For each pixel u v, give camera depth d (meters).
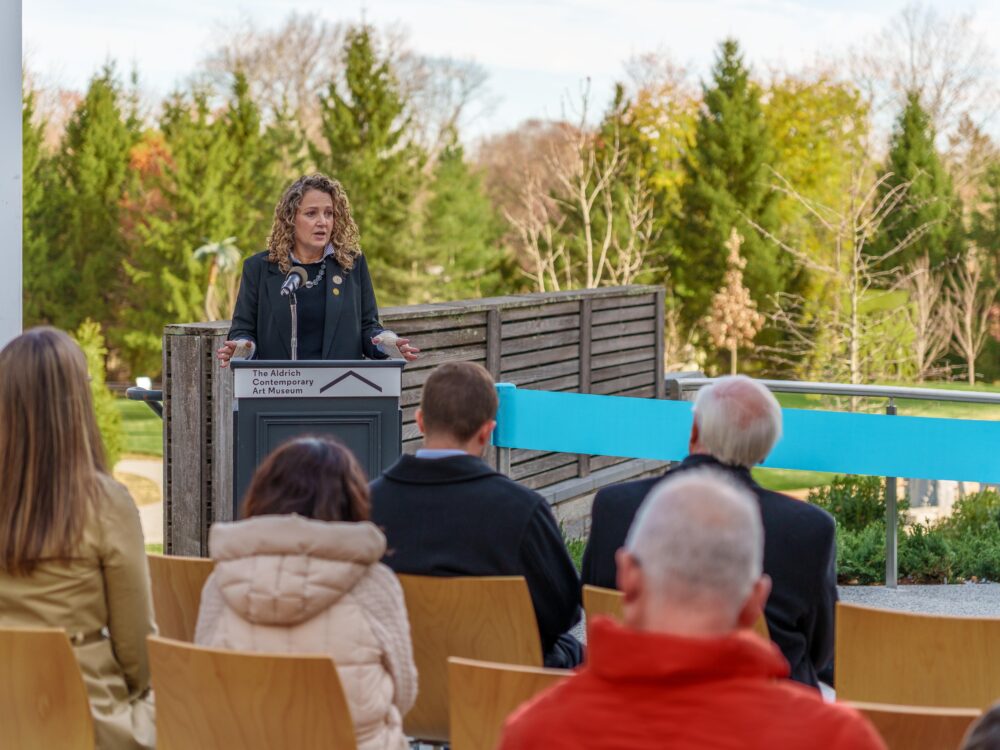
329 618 2.80
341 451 2.96
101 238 44.41
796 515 3.45
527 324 9.98
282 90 44.44
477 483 3.65
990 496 9.04
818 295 39.34
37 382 3.07
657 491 1.92
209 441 6.93
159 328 44.47
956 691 3.21
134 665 3.24
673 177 41.72
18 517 3.06
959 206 36.91
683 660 1.79
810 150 39.31
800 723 1.80
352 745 2.72
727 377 3.59
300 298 5.78
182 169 44.31
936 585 7.39
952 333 37.56
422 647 3.57
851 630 3.25
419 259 43.16
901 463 6.77
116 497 3.16
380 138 43.72
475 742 2.78
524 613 3.45
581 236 40.38
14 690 3.00
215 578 2.94
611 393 11.24
